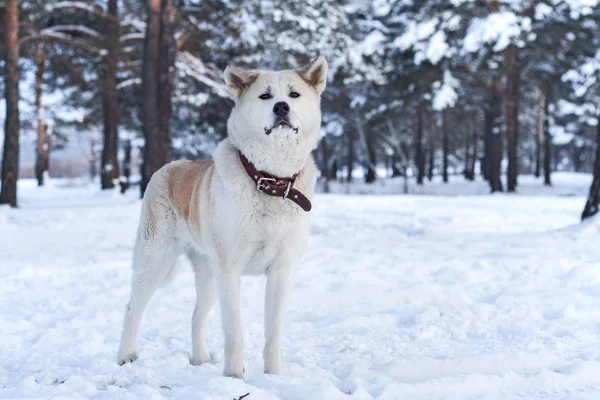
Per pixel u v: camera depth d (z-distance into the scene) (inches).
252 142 156.4
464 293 254.8
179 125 1152.8
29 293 272.7
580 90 1154.0
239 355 157.6
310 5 1069.8
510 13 1032.2
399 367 160.4
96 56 993.5
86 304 253.9
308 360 174.2
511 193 1245.7
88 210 673.6
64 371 163.2
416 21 1153.4
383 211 649.6
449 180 1930.4
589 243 369.7
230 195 156.9
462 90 1400.1
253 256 161.5
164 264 183.2
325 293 257.3
